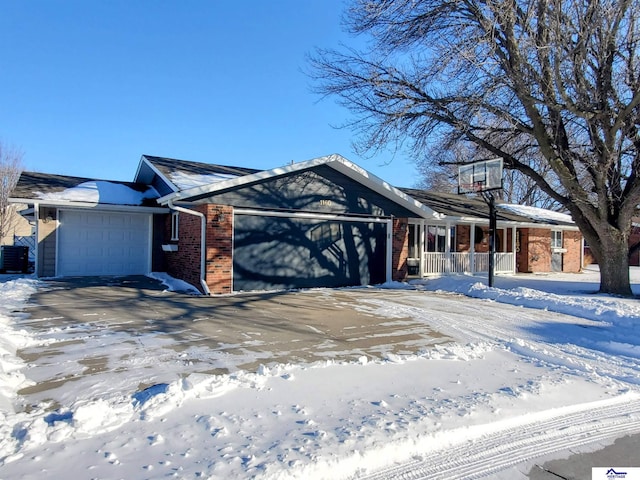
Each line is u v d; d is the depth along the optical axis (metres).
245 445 3.31
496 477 3.22
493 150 14.65
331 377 5.05
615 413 4.46
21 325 7.22
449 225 18.50
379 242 15.25
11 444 3.17
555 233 23.95
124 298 10.24
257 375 4.97
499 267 20.59
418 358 6.03
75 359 5.45
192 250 12.34
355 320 8.65
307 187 13.28
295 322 8.26
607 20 10.52
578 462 3.48
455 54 12.45
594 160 12.34
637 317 8.74
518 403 4.45
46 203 12.73
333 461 3.12
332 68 19.67
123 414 3.77
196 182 12.40
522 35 11.20
